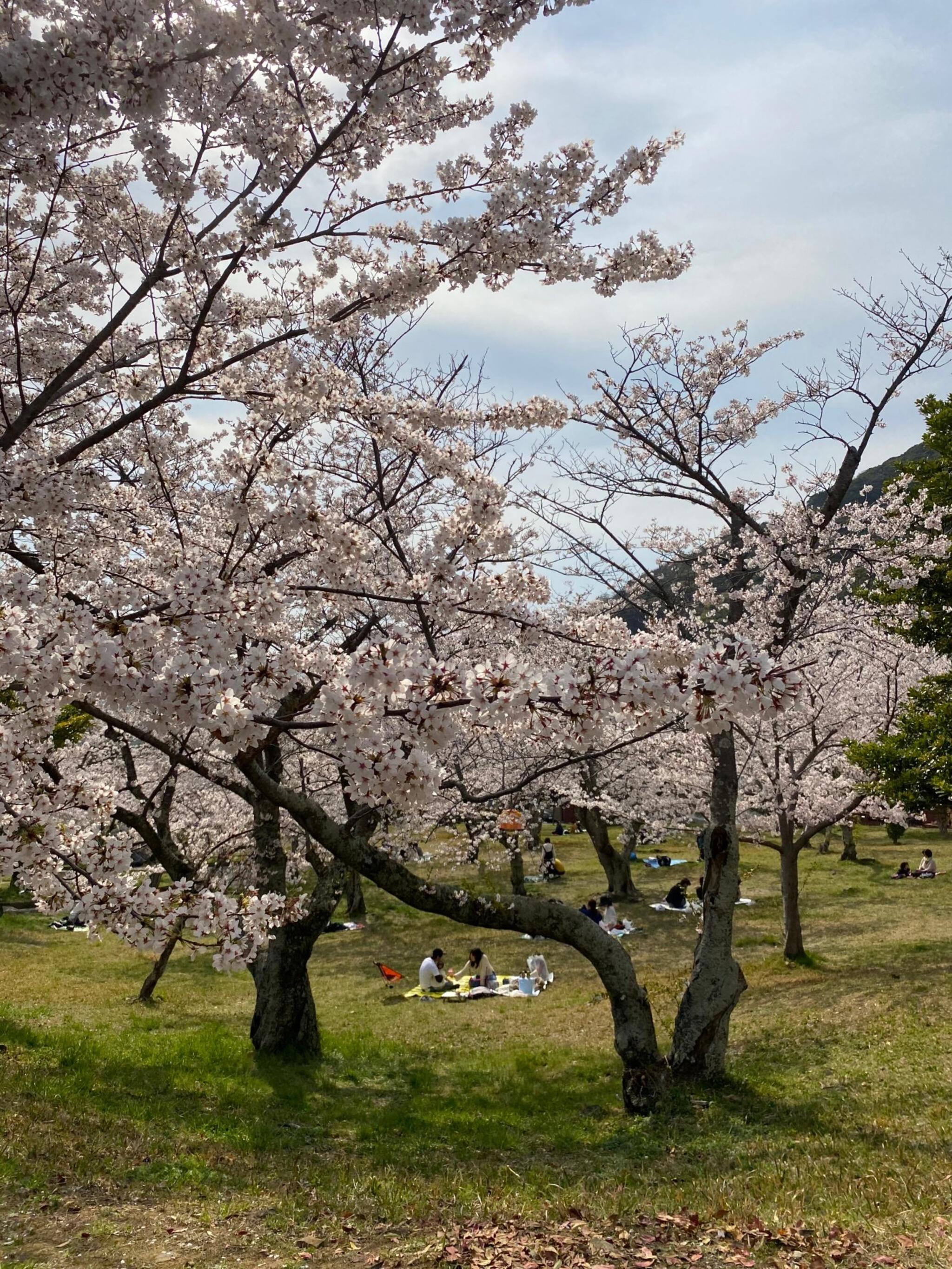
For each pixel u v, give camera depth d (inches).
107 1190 229.3
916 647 551.5
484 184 194.7
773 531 474.6
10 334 241.0
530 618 196.4
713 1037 359.6
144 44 134.3
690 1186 243.0
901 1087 320.5
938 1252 172.7
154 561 223.1
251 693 147.4
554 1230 209.5
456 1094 362.3
